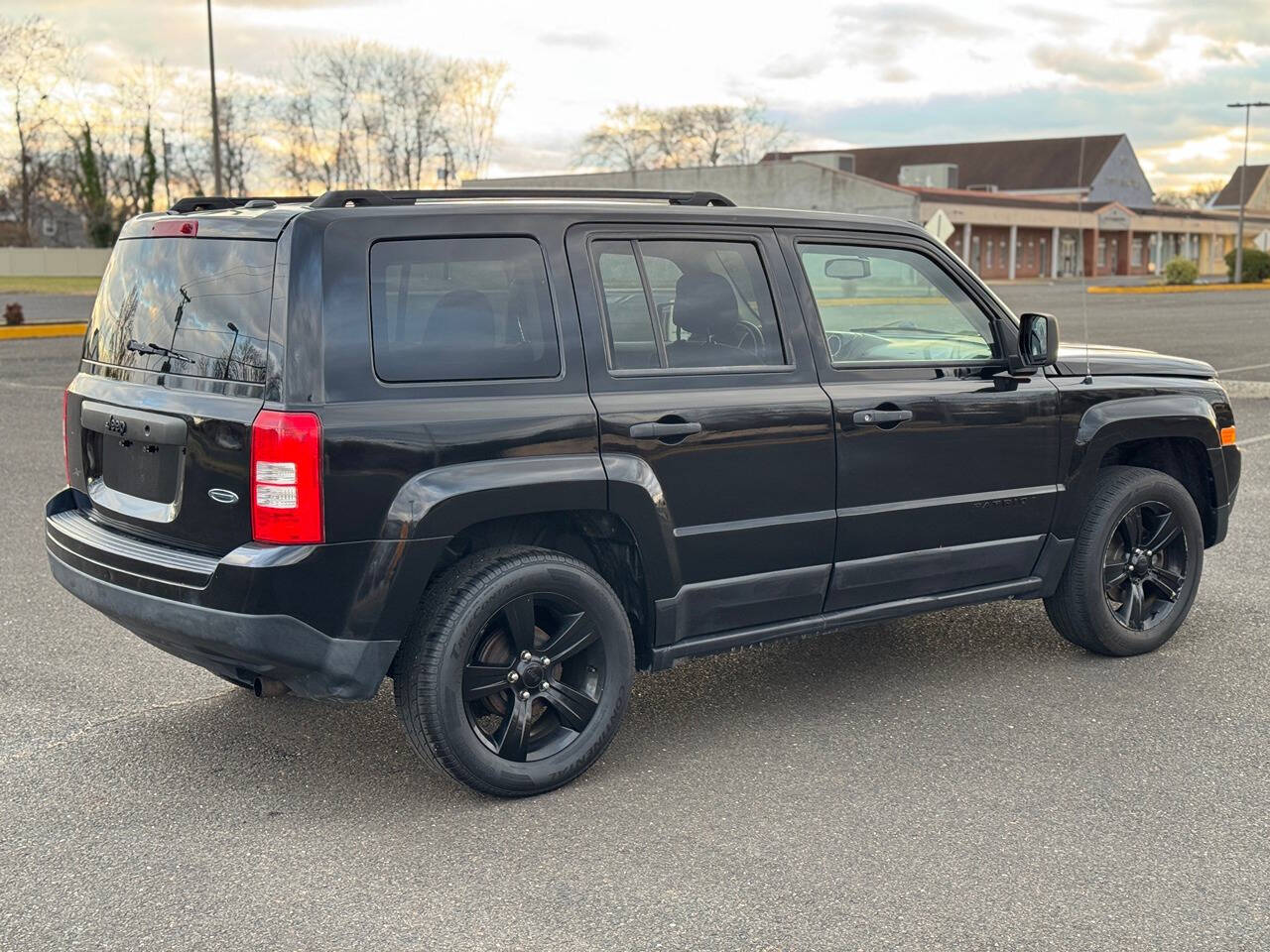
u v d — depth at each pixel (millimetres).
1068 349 5320
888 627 5723
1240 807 3766
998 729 4426
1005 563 4867
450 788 3977
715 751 4262
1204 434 5293
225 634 3535
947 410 4586
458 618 3678
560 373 3859
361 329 3551
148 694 4871
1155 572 5238
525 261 3852
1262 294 46562
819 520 4344
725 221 4262
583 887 3314
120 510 3953
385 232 3621
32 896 3289
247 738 4410
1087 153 96188
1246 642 5422
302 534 3451
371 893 3293
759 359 4266
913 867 3402
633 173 63031
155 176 69500
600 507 3879
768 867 3412
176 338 3797
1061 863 3418
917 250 4680
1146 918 3121
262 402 3482
